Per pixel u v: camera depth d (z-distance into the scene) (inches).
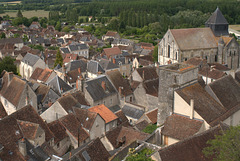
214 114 1931.6
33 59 4960.6
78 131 2154.3
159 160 1379.2
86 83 2903.5
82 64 4697.3
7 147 1843.0
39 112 3085.6
